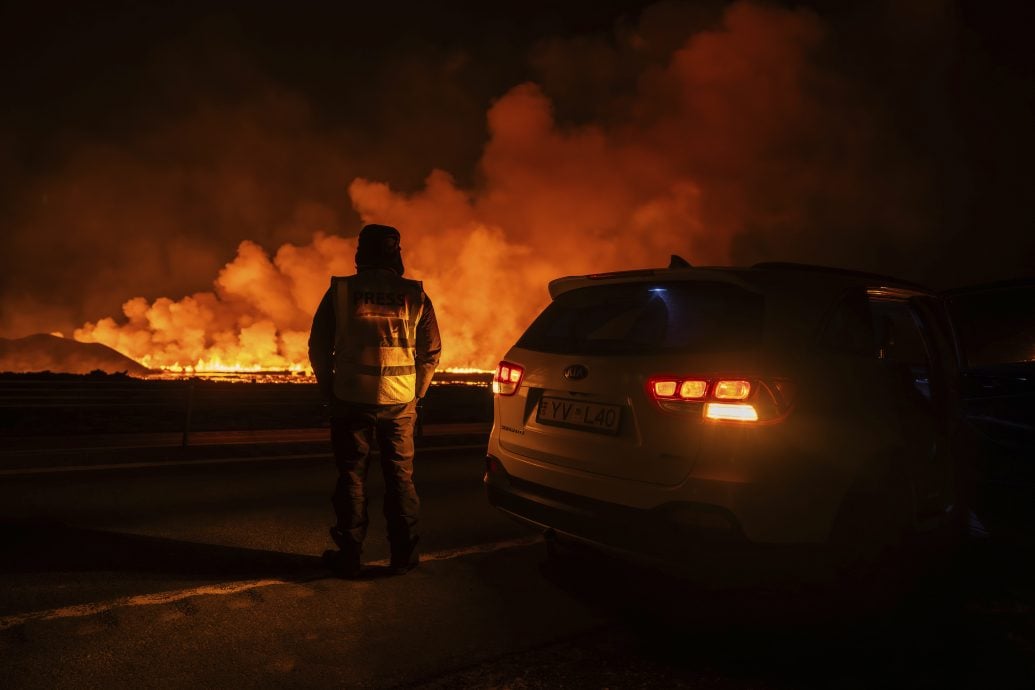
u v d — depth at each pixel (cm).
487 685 259
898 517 345
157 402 883
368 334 358
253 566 379
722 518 281
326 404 369
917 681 274
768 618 335
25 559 373
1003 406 393
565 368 348
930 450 384
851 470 310
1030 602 364
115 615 302
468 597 349
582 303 376
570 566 405
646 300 346
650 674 274
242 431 1011
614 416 320
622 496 308
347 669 265
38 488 552
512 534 473
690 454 291
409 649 286
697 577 292
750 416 283
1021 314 440
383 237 374
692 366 298
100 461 684
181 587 340
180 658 266
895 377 360
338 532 367
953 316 439
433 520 505
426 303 377
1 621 290
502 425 383
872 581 328
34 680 242
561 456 340
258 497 551
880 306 439
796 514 286
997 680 276
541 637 305
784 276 329
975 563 423
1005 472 391
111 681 245
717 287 324
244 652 274
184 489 571
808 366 304
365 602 334
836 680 273
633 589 370
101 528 443
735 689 264
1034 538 381
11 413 1001
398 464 373
